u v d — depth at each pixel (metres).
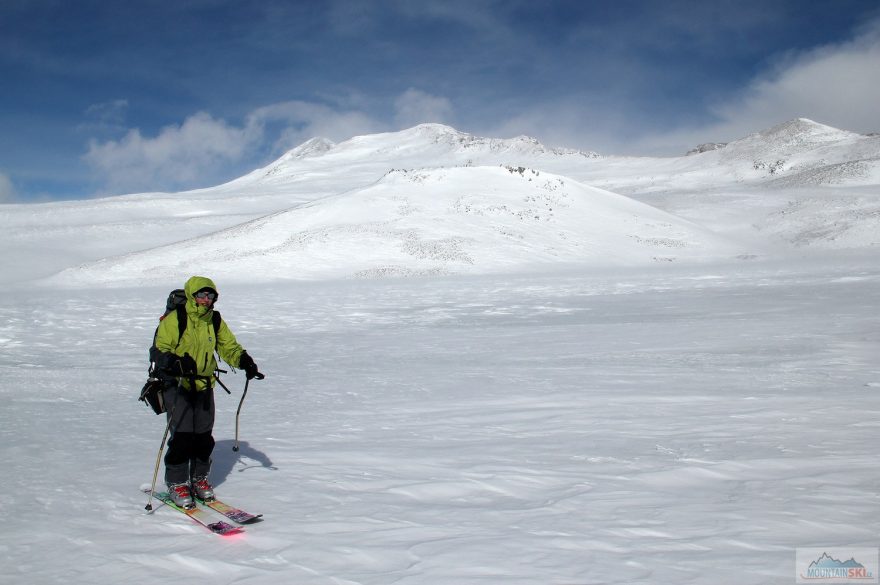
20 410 7.80
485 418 6.82
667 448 5.29
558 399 7.70
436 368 10.65
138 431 6.68
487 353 12.27
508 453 5.32
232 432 6.55
